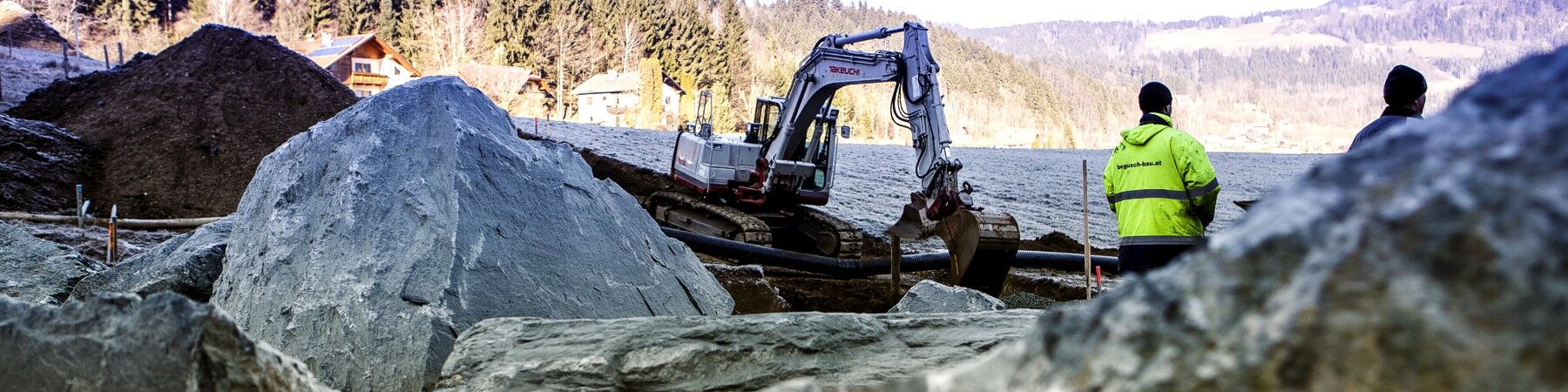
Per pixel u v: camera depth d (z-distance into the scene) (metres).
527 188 5.75
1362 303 0.68
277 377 1.89
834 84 17.12
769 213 19.45
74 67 38.47
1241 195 36.34
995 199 32.72
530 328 3.24
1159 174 5.20
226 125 24.11
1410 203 0.69
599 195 6.50
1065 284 15.53
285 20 82.19
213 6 79.44
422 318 4.61
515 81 73.69
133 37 72.75
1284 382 0.70
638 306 5.89
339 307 4.82
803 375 3.05
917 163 14.84
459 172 5.38
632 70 92.00
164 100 24.81
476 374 3.01
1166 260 5.20
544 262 5.40
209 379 1.76
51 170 20.53
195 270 6.34
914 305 6.93
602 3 93.12
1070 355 0.82
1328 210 0.74
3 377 1.97
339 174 5.65
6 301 2.02
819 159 19.48
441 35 80.69
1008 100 193.75
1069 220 28.12
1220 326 0.74
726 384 2.99
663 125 76.06
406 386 4.46
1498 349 0.63
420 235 5.12
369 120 5.86
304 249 5.31
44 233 15.44
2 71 34.53
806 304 14.24
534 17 85.12
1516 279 0.63
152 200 20.88
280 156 6.12
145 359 1.79
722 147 19.50
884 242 22.12
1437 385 0.64
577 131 41.78
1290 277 0.73
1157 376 0.75
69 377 1.88
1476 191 0.67
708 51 100.62
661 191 21.53
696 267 7.03
